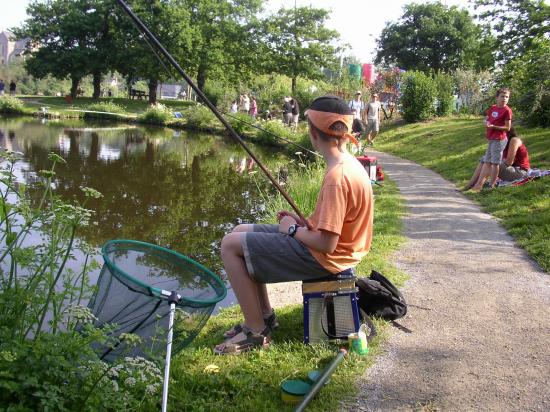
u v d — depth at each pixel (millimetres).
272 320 3863
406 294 4609
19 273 3236
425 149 17422
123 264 3492
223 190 12656
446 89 26156
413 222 7336
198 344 3748
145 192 12109
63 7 46875
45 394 2354
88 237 8109
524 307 4336
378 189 10312
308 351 3557
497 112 9133
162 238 8359
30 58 48000
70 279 2986
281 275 3521
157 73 41062
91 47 46094
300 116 35188
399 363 3457
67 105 42062
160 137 26562
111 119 36625
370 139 19438
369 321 3848
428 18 50688
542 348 3646
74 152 18562
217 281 3529
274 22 40031
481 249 5984
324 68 41812
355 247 3553
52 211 2975
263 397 3061
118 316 3020
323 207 3363
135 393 2883
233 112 30734
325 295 3562
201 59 40375
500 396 3096
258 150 22359
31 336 2934
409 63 51812
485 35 17109
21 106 36688
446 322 4062
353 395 3082
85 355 2592
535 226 6547
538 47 15078
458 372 3355
